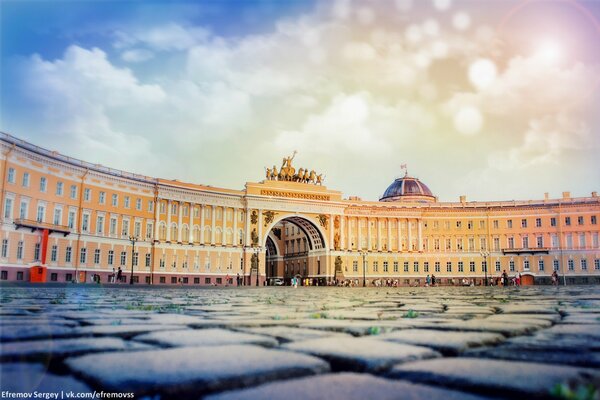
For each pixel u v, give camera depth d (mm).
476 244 112250
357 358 5262
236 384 4180
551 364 5066
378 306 17344
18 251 62812
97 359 5188
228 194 98000
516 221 111062
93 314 11938
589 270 104500
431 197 124000
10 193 61625
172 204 91375
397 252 111250
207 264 94312
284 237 125750
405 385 4172
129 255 83062
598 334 7828
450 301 22016
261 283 98500
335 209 107312
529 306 16844
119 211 81750
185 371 4570
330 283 104625
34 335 6922
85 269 74812
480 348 6242
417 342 6598
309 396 3822
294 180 107188
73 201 73375
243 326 9117
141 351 5746
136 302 19125
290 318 11180
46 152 68000
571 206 107188
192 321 10102
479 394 3855
